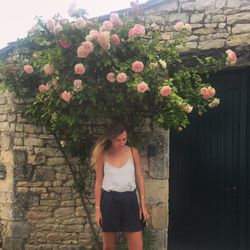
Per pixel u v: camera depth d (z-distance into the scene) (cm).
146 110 442
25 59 497
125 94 411
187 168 562
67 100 396
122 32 419
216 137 555
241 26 504
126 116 458
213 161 557
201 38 511
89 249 530
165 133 523
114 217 392
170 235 560
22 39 486
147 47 425
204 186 560
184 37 468
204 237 561
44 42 439
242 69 534
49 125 492
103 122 515
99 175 402
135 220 395
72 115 422
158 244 520
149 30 473
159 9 523
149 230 520
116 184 393
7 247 538
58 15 418
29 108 489
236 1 505
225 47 507
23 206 534
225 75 549
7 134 542
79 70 392
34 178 534
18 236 532
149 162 521
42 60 439
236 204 548
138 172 407
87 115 434
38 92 487
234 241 550
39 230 534
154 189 521
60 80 407
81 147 514
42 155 534
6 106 544
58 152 532
